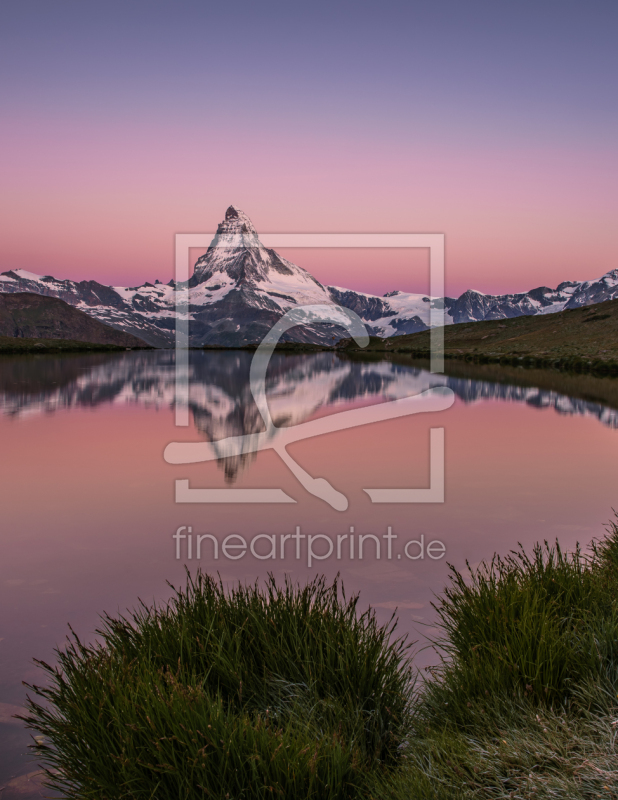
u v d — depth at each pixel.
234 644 4.51
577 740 3.46
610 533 8.91
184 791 3.26
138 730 3.46
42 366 60.38
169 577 7.50
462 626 4.94
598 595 5.25
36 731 4.59
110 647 4.51
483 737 3.70
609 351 61.41
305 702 4.08
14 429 20.16
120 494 11.79
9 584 7.31
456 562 7.91
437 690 4.42
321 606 4.95
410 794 3.27
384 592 6.86
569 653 4.25
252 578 7.41
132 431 19.88
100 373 50.28
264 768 3.29
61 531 9.45
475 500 11.31
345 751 3.55
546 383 39.50
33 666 5.41
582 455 15.80
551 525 9.67
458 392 33.47
